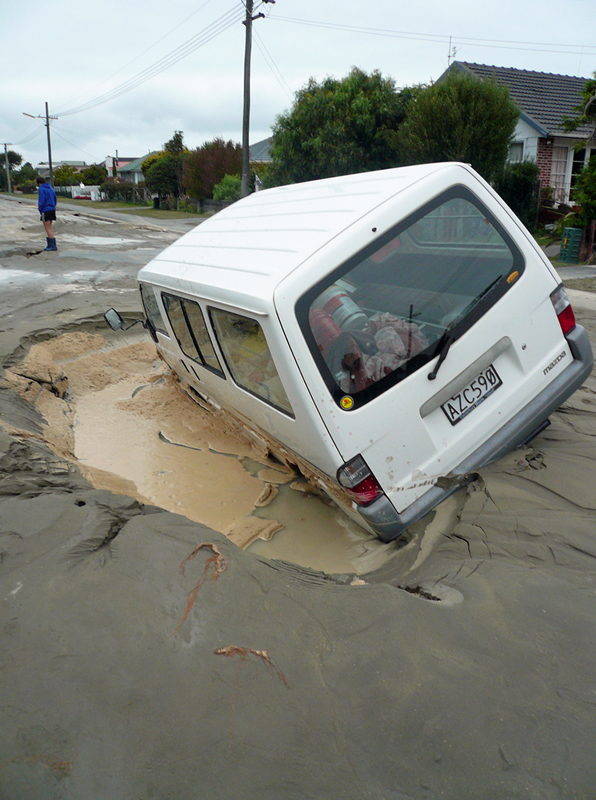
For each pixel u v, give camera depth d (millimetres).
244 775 1948
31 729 2105
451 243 3514
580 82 24766
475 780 1916
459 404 3574
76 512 3426
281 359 3191
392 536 3461
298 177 22906
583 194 15430
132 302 10516
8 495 3738
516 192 19312
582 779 1896
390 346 3350
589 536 3178
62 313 9555
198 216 36188
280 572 2975
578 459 3998
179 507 4559
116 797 1880
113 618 2607
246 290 3408
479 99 16984
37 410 6039
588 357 3982
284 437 3889
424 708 2182
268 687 2277
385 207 3354
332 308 3234
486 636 2523
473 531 3371
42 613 2645
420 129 17859
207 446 5695
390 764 1982
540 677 2291
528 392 3779
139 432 6121
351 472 3273
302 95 22453
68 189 69688
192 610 2656
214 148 40469
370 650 2461
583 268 14625
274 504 4496
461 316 3525
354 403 3238
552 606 2680
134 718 2148
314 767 1975
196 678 2314
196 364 5273
